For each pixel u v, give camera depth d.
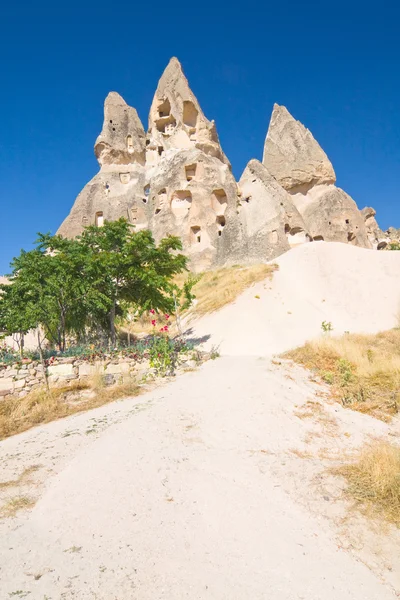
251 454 5.79
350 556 3.60
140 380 10.84
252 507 4.25
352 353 11.50
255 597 2.92
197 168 47.81
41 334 20.97
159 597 2.86
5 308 15.60
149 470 4.92
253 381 9.38
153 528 3.73
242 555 3.42
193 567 3.21
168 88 62.56
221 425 6.86
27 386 10.62
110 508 4.06
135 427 6.59
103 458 5.32
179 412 7.39
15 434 7.75
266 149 61.91
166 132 62.25
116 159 57.12
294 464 5.41
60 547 3.50
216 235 44.72
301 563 3.39
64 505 4.20
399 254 27.09
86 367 11.06
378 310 22.88
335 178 57.38
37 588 2.96
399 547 3.68
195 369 11.57
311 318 21.64
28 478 5.05
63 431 7.11
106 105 60.38
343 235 50.75
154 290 17.47
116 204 52.06
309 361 11.30
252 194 44.53
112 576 3.08
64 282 13.73
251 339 18.92
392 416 7.96
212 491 4.52
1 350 13.36
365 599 3.06
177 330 22.70
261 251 38.97
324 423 7.39
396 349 13.80
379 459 5.06
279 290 24.89
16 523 3.96
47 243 16.31
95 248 16.75
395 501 4.30
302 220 44.69
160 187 49.81
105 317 16.91
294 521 4.06
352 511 4.21
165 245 18.22
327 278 26.12
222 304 23.53
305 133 60.28
